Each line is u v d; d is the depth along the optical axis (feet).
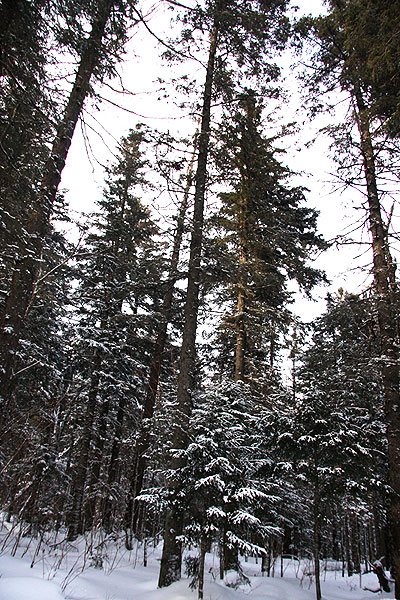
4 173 18.48
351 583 41.96
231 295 46.75
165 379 54.60
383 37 24.66
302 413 29.14
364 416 36.73
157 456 32.35
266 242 45.27
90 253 40.47
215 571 31.19
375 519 44.91
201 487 22.53
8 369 17.58
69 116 22.03
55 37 18.40
